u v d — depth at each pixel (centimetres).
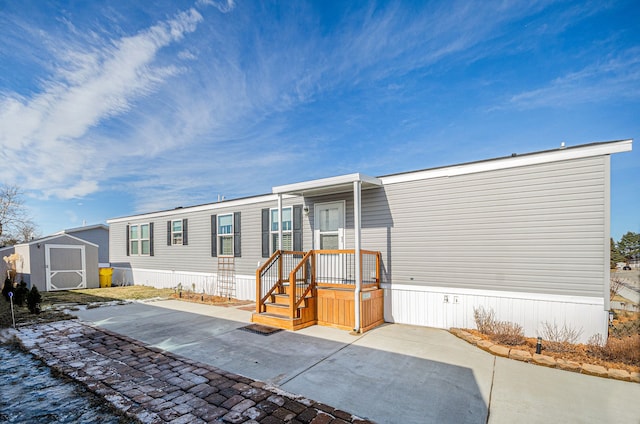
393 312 701
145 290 1282
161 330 638
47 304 957
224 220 1097
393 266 706
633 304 575
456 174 635
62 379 397
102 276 1474
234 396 348
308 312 678
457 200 633
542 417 311
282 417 304
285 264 860
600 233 504
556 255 535
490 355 486
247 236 1020
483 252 603
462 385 381
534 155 556
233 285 1055
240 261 1038
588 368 417
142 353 495
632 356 439
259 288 721
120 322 710
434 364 448
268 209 966
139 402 333
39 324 693
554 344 507
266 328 651
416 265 677
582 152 516
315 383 384
